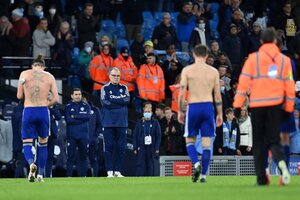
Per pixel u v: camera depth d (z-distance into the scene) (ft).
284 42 284.41
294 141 212.02
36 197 110.52
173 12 298.56
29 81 157.99
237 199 102.17
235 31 269.64
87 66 250.98
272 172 196.75
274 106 123.75
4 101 235.61
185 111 154.40
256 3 299.58
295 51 271.69
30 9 265.95
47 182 158.10
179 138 218.59
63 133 215.72
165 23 268.21
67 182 156.76
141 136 206.28
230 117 217.56
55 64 250.98
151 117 207.51
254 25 276.41
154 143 207.00
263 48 125.80
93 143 206.08
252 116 125.49
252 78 125.59
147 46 245.45
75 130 199.11
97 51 263.49
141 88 238.48
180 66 251.60
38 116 157.79
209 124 143.13
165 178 174.91
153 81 239.91
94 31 264.11
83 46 260.62
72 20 274.57
